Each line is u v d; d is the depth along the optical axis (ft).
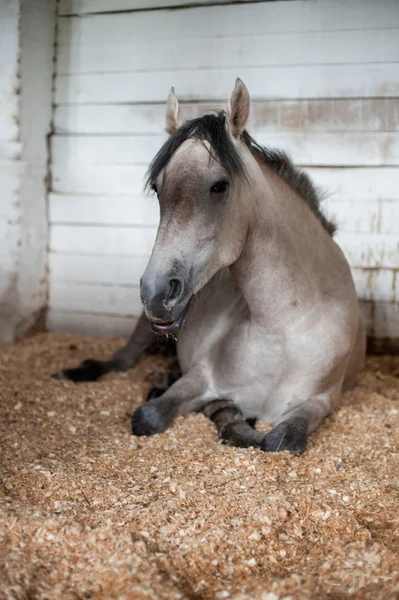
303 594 6.40
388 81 14.65
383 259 15.25
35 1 15.75
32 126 16.25
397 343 15.47
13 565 6.73
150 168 8.91
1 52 15.44
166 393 10.98
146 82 16.25
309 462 9.37
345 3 14.61
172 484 8.62
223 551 7.30
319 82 15.06
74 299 17.49
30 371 13.89
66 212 17.21
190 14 15.66
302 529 7.79
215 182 8.43
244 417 11.10
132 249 16.83
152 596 6.30
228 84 15.67
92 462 9.32
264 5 15.11
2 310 16.01
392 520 7.97
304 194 10.88
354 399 12.22
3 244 16.01
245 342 10.52
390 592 6.39
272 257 9.63
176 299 8.27
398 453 9.80
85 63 16.60
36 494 8.34
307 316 10.10
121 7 16.10
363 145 15.02
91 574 6.73
